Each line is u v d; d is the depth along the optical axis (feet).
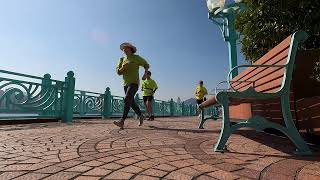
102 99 39.91
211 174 6.25
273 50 10.54
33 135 14.02
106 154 8.70
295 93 10.87
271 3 16.20
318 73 10.59
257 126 8.99
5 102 20.81
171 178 5.94
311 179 5.79
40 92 24.43
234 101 10.63
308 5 15.03
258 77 12.75
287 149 9.57
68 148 9.88
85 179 5.87
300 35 8.76
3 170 6.61
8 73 20.31
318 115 8.98
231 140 12.05
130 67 18.90
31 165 7.14
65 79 28.50
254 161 7.61
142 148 9.95
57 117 26.94
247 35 18.62
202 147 10.21
